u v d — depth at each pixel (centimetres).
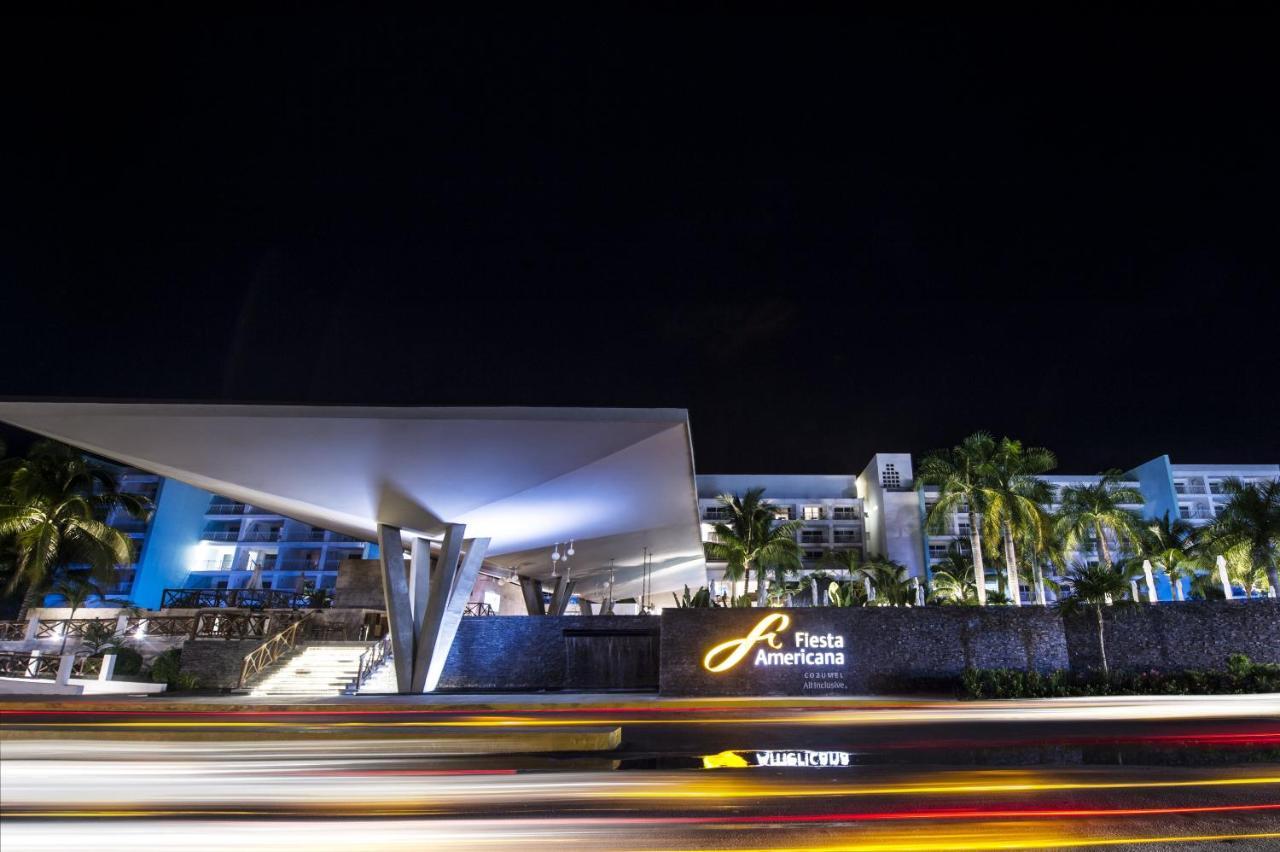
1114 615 2470
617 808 677
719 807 687
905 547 7788
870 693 2381
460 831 588
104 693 2100
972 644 2444
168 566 6075
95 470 3503
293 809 655
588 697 2312
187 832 577
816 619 2459
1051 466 3638
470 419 1795
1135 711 1811
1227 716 1655
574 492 2333
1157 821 652
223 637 2730
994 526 3547
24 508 3262
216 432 1788
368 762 920
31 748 1005
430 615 2419
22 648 2770
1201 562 4438
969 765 959
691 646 2422
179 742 1071
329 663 2523
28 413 1672
